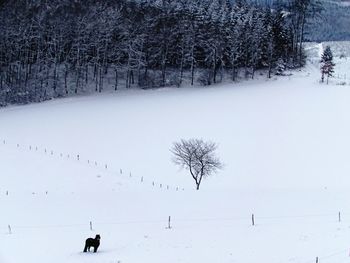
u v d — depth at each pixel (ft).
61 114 292.40
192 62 378.53
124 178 184.03
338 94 319.47
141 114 287.69
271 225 108.06
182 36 388.37
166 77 383.45
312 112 279.90
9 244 99.76
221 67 396.57
